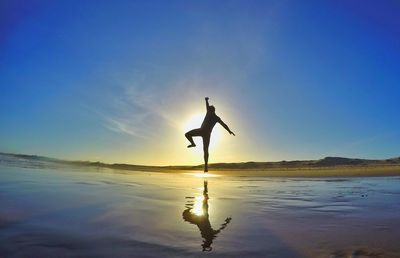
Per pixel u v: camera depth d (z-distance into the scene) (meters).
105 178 15.53
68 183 11.90
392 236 5.10
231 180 17.56
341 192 11.37
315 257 4.16
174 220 6.12
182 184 14.02
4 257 4.01
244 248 4.47
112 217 6.23
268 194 10.59
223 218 6.39
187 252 4.29
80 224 5.62
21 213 6.27
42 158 27.34
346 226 5.79
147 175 20.20
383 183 15.38
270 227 5.67
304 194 10.61
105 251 4.29
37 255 4.10
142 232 5.21
